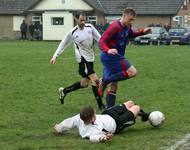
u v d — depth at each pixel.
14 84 31.64
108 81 19.25
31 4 122.75
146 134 16.52
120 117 16.06
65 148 14.67
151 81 33.16
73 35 21.70
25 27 117.06
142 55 60.50
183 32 94.69
